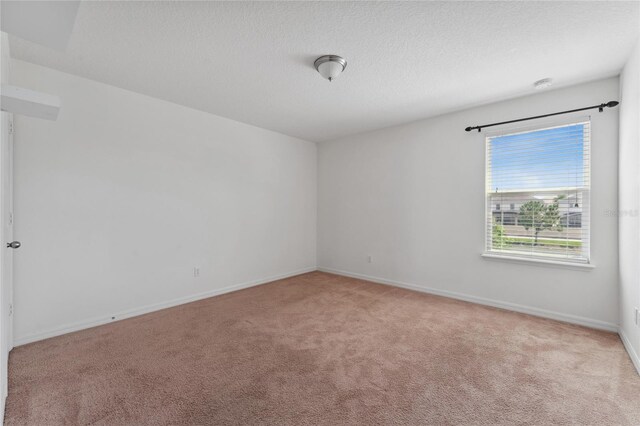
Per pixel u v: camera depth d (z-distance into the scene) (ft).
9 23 3.21
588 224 9.01
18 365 6.75
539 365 6.77
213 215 12.29
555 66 7.98
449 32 6.52
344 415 5.16
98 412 5.23
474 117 11.26
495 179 10.89
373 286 13.74
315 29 6.45
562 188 9.48
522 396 5.67
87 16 5.96
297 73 8.52
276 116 12.46
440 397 5.65
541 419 5.06
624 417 5.10
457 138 11.73
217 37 6.75
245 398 5.61
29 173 7.92
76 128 8.73
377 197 14.43
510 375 6.37
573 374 6.40
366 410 5.29
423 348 7.61
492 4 5.63
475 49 7.18
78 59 7.75
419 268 12.94
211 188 12.21
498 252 10.84
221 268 12.59
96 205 9.14
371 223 14.69
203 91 9.87
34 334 8.01
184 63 7.95
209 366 6.73
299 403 5.47
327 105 11.10
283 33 6.60
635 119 6.85
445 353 7.34
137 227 10.06
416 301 11.48
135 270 10.01
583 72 8.30
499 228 10.83
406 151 13.33
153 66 8.13
